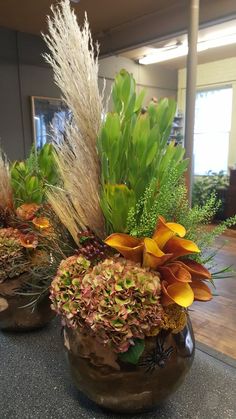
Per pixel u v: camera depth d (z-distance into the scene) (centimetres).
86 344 40
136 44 215
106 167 41
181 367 41
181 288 38
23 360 54
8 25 219
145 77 339
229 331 109
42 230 54
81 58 40
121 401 41
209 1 173
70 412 43
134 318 35
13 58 235
